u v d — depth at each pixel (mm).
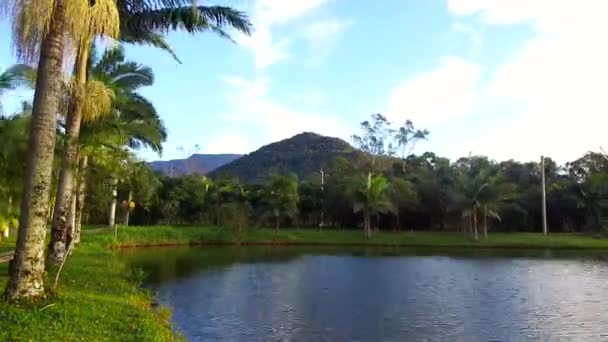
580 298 18281
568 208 58062
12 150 20141
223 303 16359
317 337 12219
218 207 53656
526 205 58906
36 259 9016
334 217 61062
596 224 54000
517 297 18391
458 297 18281
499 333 12969
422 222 60844
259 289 19500
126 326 8516
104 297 11031
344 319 14281
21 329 7297
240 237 47812
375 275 24469
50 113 9086
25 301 8672
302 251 40656
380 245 48000
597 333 13055
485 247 46375
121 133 18000
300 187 60844
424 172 63031
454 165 60969
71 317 8375
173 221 55750
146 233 42438
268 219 54406
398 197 56719
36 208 8977
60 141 17141
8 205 23438
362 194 51000
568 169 67062
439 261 32469
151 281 21125
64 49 9141
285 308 15703
